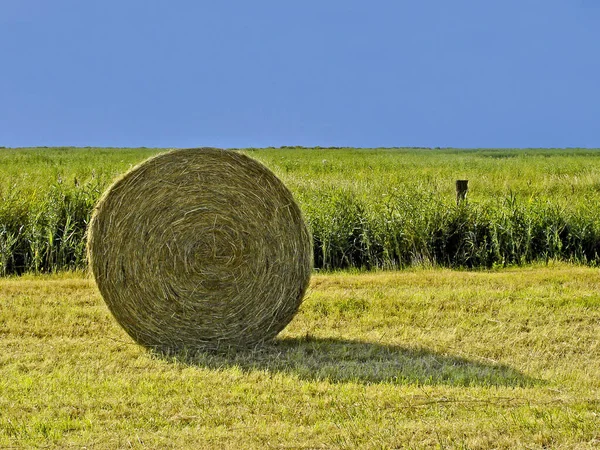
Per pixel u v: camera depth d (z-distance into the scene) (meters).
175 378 9.51
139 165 11.10
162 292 11.04
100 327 12.22
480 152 80.88
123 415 8.05
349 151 77.69
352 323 12.66
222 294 11.20
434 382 9.43
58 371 9.71
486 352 10.97
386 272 17.73
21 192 20.30
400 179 30.72
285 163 44.28
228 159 11.27
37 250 17.47
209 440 7.36
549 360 10.62
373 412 8.15
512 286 15.38
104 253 11.03
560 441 7.38
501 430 7.61
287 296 11.51
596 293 14.60
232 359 10.68
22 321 12.40
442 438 7.38
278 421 7.87
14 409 8.23
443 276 16.52
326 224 18.64
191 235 11.11
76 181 20.50
